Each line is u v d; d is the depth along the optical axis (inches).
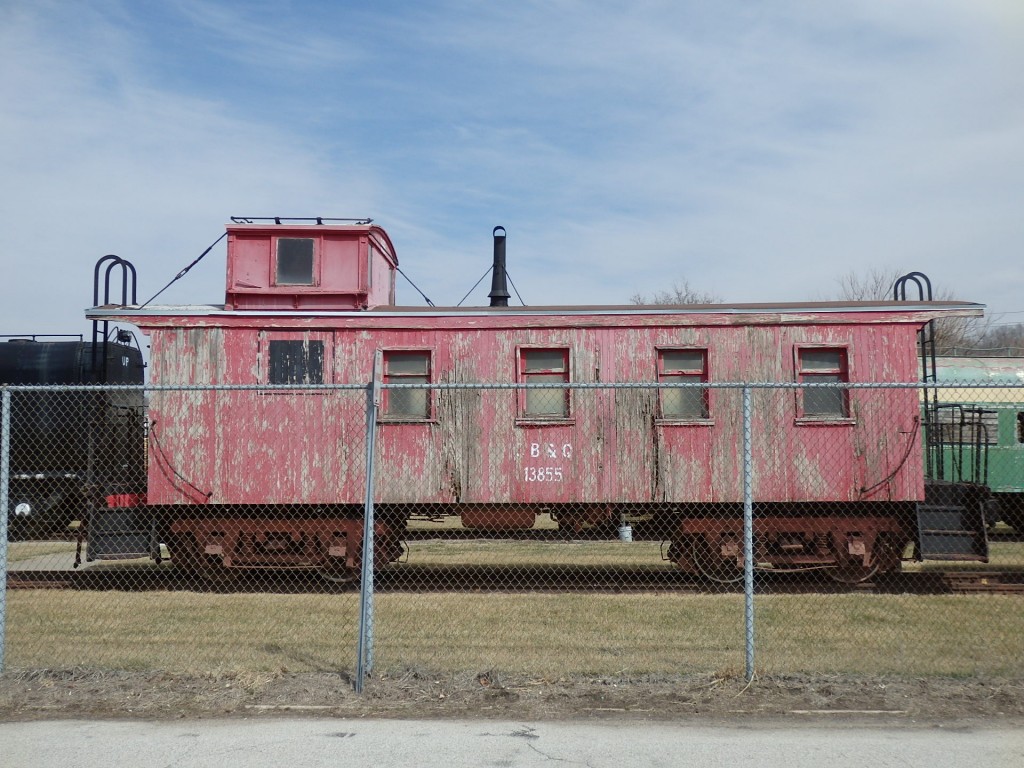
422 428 446.3
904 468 434.9
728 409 442.3
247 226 487.8
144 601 410.6
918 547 429.7
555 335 450.9
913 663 286.7
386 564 490.3
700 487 440.1
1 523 275.4
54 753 207.3
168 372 450.9
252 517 457.1
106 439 495.5
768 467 438.9
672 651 305.6
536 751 207.5
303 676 269.4
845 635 331.9
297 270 488.4
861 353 443.5
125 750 209.0
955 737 215.8
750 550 264.5
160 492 443.2
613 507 458.3
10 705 244.1
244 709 240.1
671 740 214.4
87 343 589.3
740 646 313.6
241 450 445.4
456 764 199.8
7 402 280.7
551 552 582.9
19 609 390.3
